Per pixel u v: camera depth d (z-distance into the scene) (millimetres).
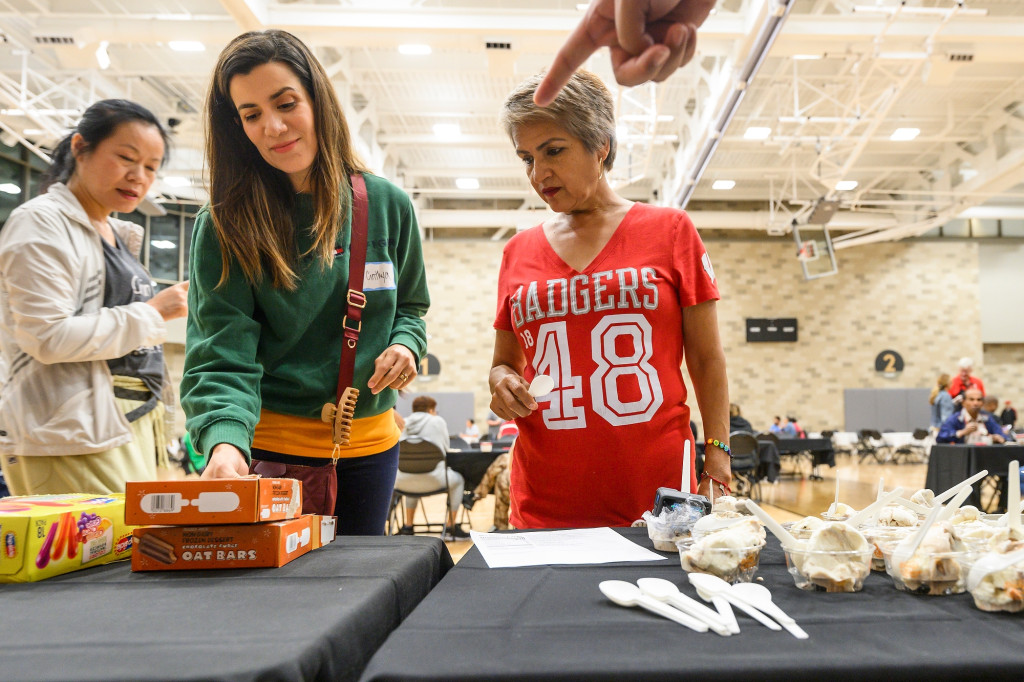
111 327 1421
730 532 804
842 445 13711
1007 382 14938
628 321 1398
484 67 8344
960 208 11617
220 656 509
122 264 1613
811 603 697
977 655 526
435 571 1031
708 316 1446
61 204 1470
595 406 1378
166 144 1629
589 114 1340
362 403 1366
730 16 5891
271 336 1335
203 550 876
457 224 13422
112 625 608
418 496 5051
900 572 742
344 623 612
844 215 13828
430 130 10453
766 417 14258
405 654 541
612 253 1456
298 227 1348
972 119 10219
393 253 1480
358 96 9281
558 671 502
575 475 1380
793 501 7434
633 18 491
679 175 9594
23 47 6539
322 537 1035
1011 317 14711
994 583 654
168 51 7828
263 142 1231
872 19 6066
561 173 1383
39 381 1427
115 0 6602
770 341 14414
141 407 1581
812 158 11812
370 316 1403
